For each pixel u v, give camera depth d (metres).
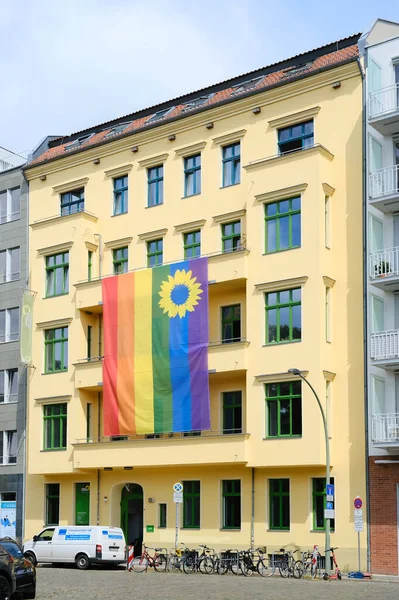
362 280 30.75
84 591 22.81
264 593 22.09
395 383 30.02
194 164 36.41
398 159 31.16
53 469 37.34
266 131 34.03
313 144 32.75
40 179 41.72
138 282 35.69
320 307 30.58
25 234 41.72
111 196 38.81
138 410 34.75
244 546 31.88
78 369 37.12
